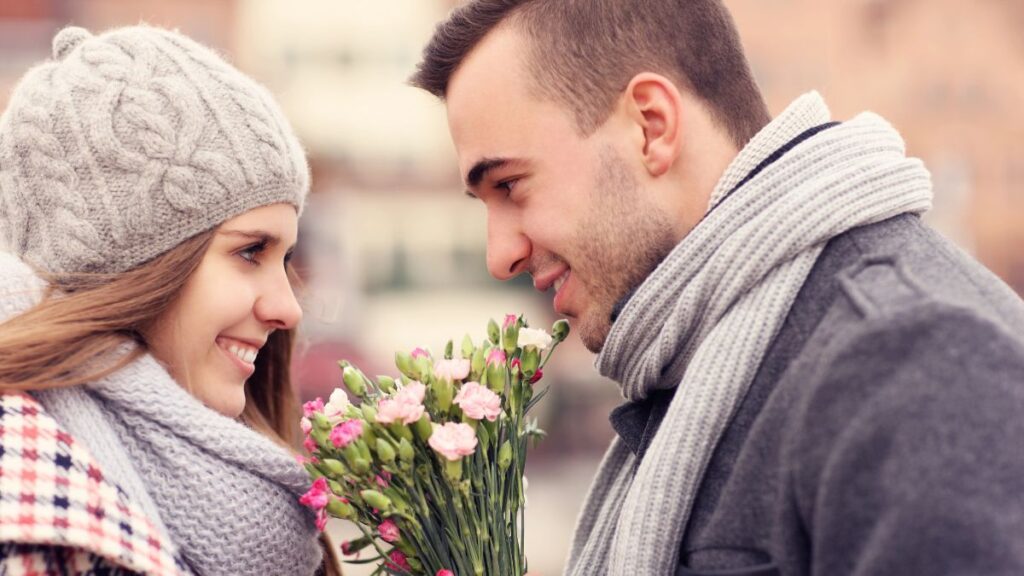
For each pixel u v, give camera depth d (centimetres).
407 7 1844
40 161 153
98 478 137
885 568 104
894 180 131
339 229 1652
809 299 128
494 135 147
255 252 163
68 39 165
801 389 119
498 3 149
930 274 121
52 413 144
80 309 147
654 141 142
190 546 148
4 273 150
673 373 141
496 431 148
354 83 1834
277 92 192
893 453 106
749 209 132
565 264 150
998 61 2391
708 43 146
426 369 148
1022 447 104
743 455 124
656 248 144
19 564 130
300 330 209
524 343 153
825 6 2317
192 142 154
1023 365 107
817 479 112
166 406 150
